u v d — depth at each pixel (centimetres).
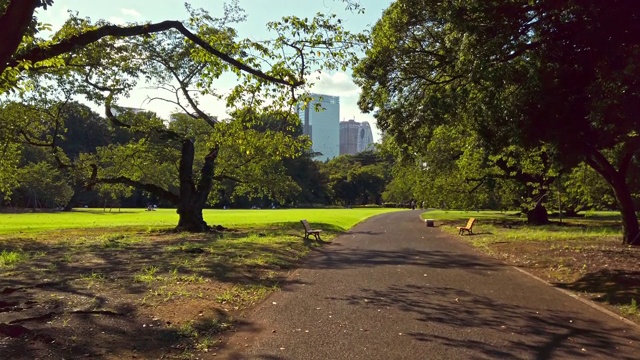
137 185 2664
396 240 2161
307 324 695
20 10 565
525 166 2561
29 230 2606
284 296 896
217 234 2353
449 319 727
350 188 11031
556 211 4869
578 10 914
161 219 4103
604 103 893
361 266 1310
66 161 2717
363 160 12400
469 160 2834
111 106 2625
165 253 1455
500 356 554
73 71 2116
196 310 748
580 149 1076
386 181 11275
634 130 1002
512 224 3155
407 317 738
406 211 6619
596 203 2773
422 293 931
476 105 1178
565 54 1038
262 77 998
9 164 2459
